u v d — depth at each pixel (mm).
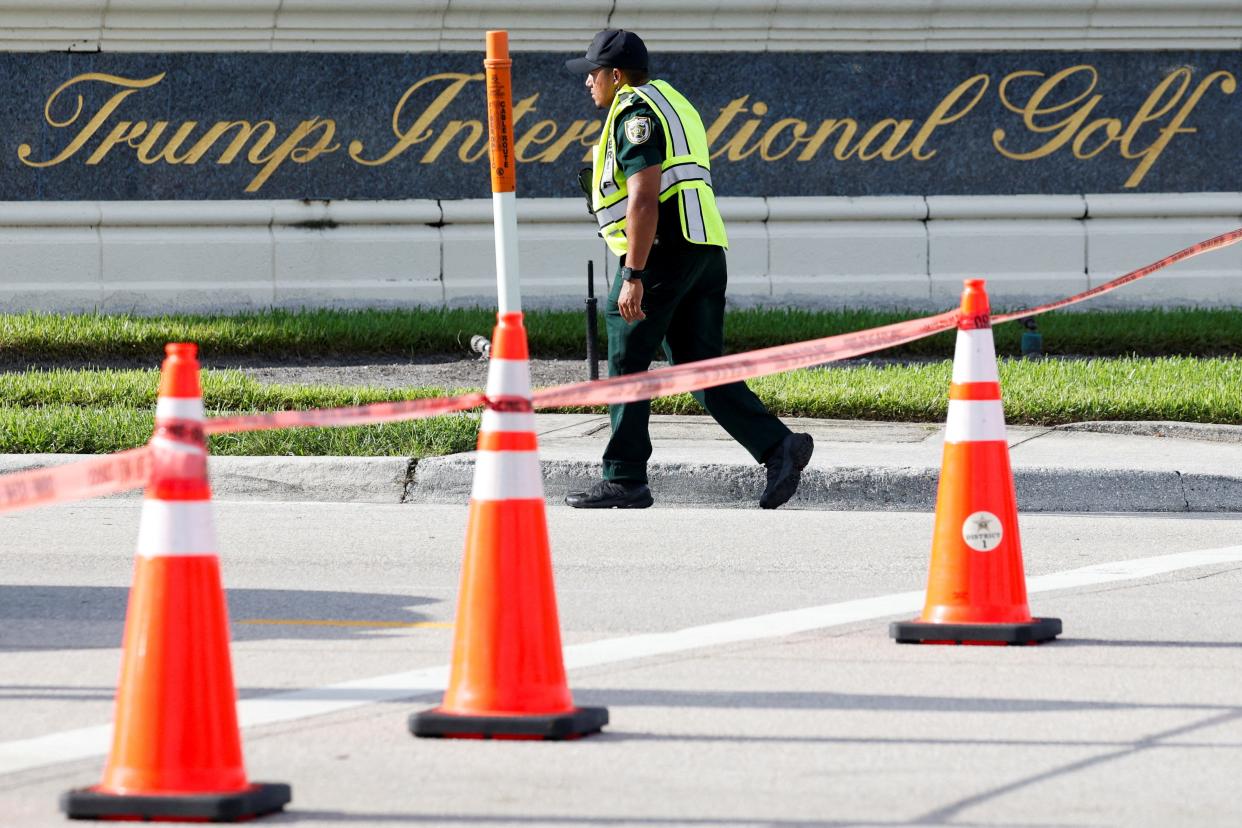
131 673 17438
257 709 21672
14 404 48281
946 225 73188
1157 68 74125
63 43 68625
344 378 55812
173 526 17406
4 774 18969
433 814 17578
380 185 70938
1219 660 24453
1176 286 74375
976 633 25266
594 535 35031
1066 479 39594
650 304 36719
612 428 38000
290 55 70188
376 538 34906
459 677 20578
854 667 24016
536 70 71188
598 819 17438
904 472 39531
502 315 20250
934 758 19609
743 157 72250
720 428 46875
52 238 68688
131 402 48812
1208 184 74062
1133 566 32031
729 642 25609
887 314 67750
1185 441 44906
